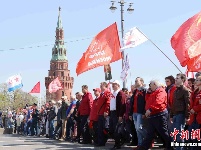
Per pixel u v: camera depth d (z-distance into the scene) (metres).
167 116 9.99
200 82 8.86
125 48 15.88
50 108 20.09
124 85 19.05
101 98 13.34
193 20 11.90
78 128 15.50
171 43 12.25
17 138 19.64
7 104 99.12
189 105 9.27
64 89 135.25
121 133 12.20
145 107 10.45
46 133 20.78
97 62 16.53
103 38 16.59
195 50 11.35
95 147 13.00
